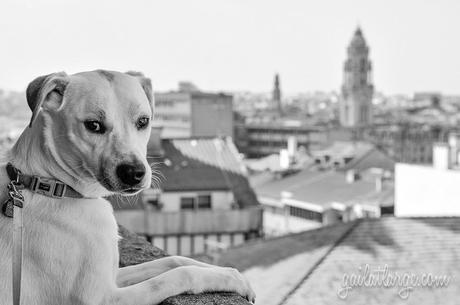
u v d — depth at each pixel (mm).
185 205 28203
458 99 120188
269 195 39188
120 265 3250
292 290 11641
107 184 2514
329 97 123312
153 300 2533
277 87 116750
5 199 2609
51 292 2508
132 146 2541
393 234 13234
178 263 2846
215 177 28906
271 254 13633
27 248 2510
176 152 30016
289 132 81688
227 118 65688
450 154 21516
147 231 26922
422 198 21594
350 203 34188
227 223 27750
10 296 2492
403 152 79625
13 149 2695
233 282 2656
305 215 36406
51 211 2547
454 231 13055
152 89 2799
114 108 2547
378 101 120688
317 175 42000
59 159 2580
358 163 46719
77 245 2521
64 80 2557
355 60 112375
